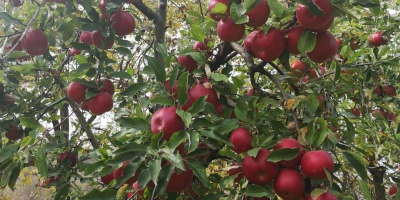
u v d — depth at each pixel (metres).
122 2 2.57
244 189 1.80
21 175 6.11
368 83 3.45
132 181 1.91
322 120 1.69
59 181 3.25
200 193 2.33
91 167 1.95
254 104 1.94
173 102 1.85
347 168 3.58
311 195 1.55
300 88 2.55
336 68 2.26
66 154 3.34
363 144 4.22
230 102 2.07
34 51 2.65
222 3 1.92
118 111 2.92
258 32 2.04
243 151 1.84
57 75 3.28
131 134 2.09
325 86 2.53
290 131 2.00
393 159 3.49
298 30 1.93
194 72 2.12
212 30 2.81
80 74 2.75
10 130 3.01
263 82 3.57
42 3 2.44
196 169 1.70
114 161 1.66
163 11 3.24
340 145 2.09
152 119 1.81
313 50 1.98
